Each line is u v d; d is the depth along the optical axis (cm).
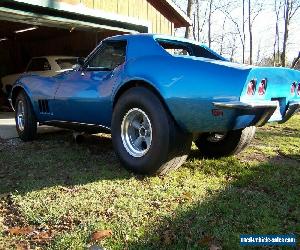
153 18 1030
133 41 436
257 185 389
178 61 379
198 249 250
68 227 284
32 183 384
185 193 355
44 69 1038
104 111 457
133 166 411
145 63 405
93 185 377
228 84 341
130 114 418
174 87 370
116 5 891
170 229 278
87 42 1162
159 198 342
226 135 491
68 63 1060
